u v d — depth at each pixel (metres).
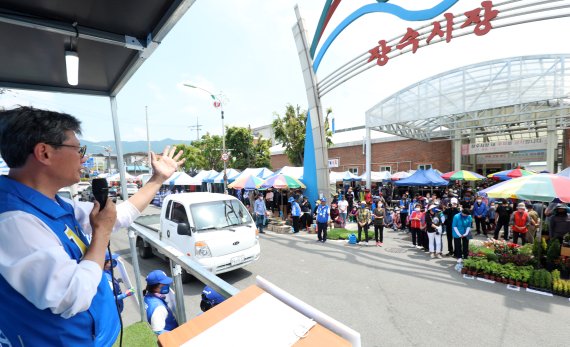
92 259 0.86
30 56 2.14
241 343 0.87
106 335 0.99
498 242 7.46
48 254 0.74
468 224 7.60
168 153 1.56
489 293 5.63
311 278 6.41
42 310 0.80
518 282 5.92
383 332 4.26
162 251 1.97
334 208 13.40
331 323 0.90
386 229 12.77
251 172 17.98
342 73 11.42
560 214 7.34
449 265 7.45
